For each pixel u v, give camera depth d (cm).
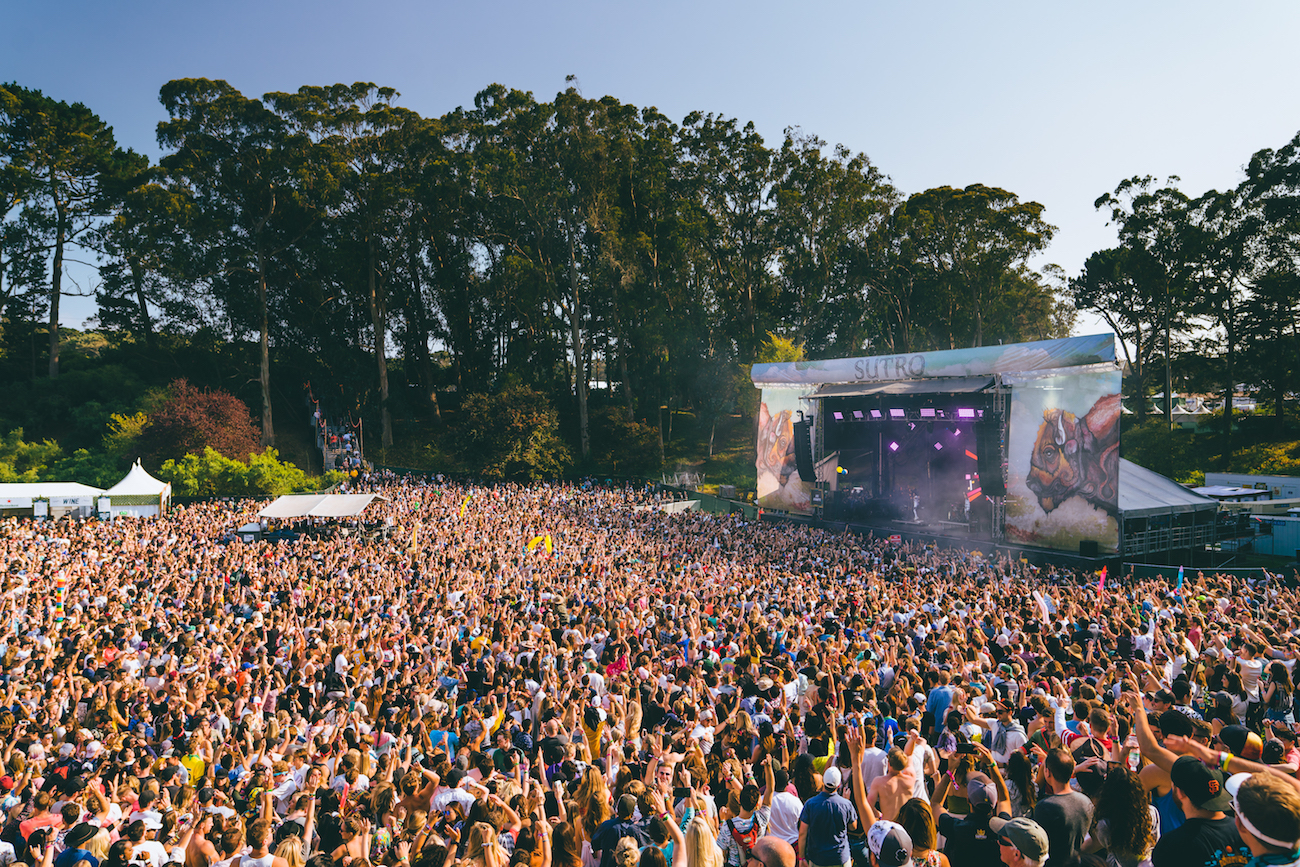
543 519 3603
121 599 1756
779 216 6531
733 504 4788
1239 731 584
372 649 1339
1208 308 6088
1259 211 5834
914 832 467
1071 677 1041
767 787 612
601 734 895
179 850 611
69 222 6112
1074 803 453
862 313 6806
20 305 6147
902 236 6650
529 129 6400
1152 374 6488
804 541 3016
